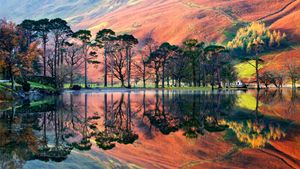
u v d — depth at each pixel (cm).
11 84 6169
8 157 1591
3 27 6412
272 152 1738
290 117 3234
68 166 1438
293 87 13312
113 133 2366
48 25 8994
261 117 3250
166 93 7931
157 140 2081
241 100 5531
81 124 2822
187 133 2341
